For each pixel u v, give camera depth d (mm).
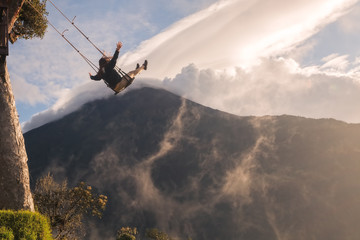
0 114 10750
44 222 8469
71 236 20844
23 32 15719
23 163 10891
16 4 11523
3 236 7422
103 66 10273
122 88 10594
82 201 21078
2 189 10273
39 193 20406
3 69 10938
